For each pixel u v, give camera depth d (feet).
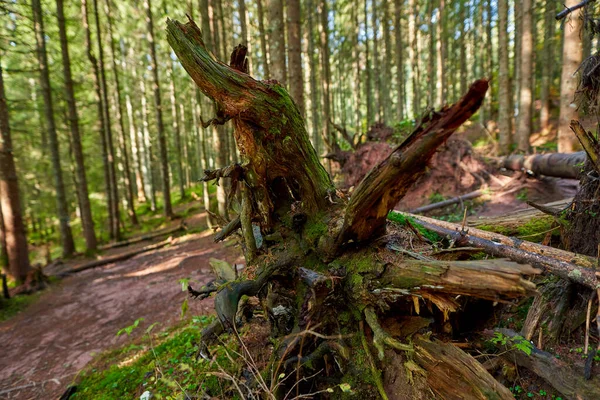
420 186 25.32
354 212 5.93
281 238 7.74
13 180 27.22
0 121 26.66
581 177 7.68
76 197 63.72
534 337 6.98
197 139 77.51
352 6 64.80
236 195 9.51
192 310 15.99
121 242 40.47
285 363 6.79
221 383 8.06
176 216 51.24
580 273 6.34
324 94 51.26
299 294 7.16
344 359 6.81
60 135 57.77
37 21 32.94
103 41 53.72
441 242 8.21
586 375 5.76
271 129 6.67
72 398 10.65
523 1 32.94
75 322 18.63
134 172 85.61
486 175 23.12
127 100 73.36
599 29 7.75
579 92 7.72
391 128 33.45
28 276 26.22
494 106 56.54
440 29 47.75
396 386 6.28
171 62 61.46
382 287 6.06
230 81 6.36
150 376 9.97
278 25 21.72
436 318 6.79
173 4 49.19
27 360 14.92
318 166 7.49
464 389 5.62
